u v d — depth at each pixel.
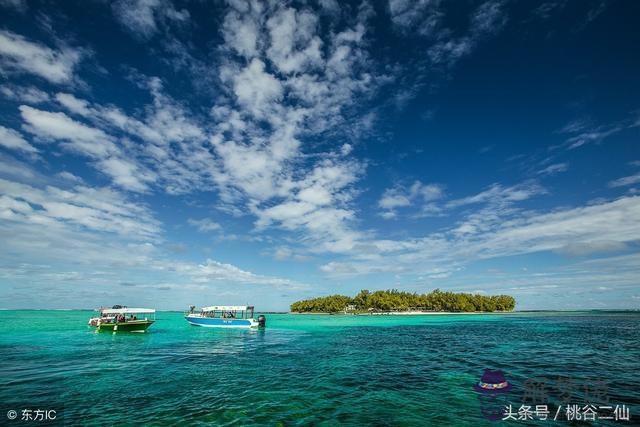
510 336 47.91
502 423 12.96
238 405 15.23
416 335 49.81
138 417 13.71
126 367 23.88
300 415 13.95
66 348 33.56
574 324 78.12
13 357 28.16
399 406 15.02
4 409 14.71
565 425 12.77
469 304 168.00
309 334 51.41
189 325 69.62
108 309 48.25
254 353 30.89
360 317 125.25
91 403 15.55
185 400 15.97
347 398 16.27
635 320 98.81
